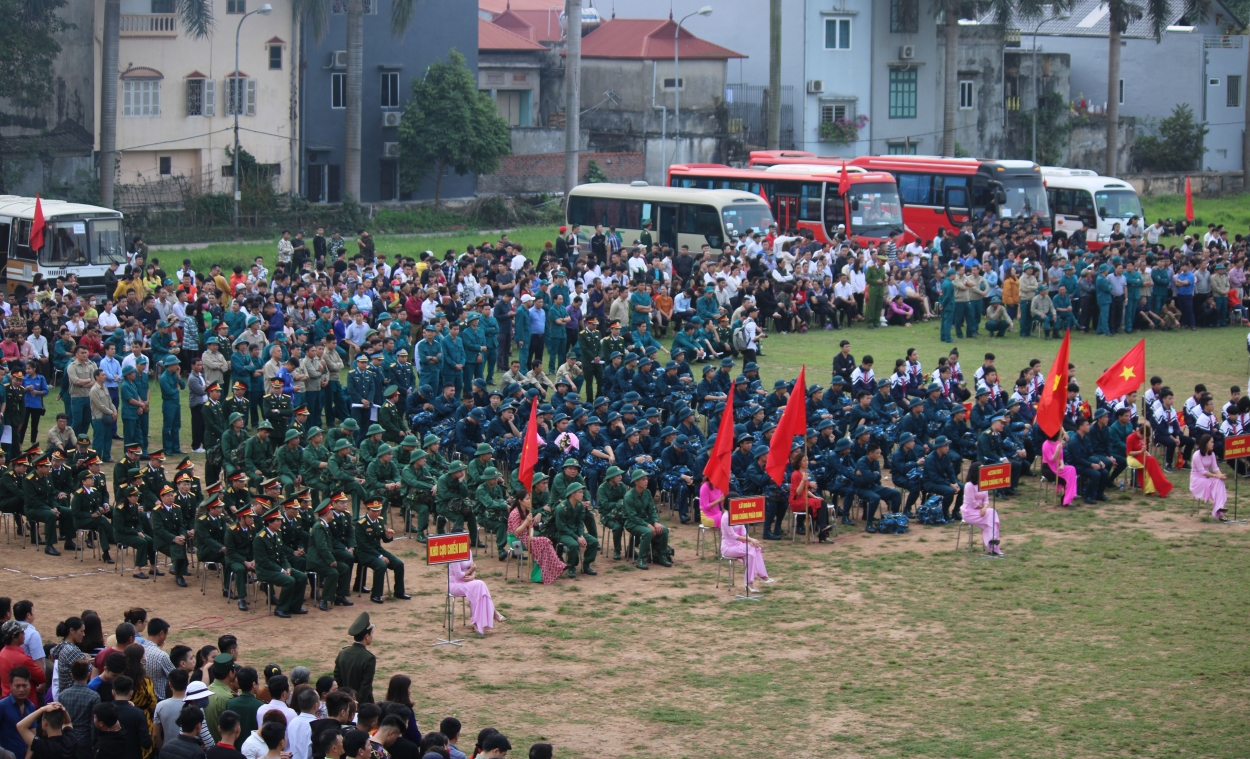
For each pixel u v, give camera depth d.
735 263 40.31
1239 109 86.19
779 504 24.09
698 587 21.52
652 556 22.77
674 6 80.94
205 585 21.11
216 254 52.84
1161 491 26.75
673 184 55.19
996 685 17.44
